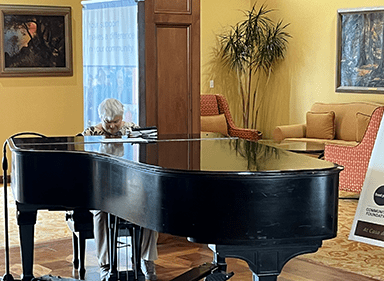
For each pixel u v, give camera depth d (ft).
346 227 18.13
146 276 13.25
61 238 16.62
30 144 12.17
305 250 9.07
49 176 11.16
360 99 29.76
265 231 8.66
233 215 8.66
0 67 23.52
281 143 27.71
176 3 16.48
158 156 10.35
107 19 20.17
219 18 33.35
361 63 29.58
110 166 10.27
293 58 32.78
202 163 9.52
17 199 11.48
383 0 28.58
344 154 21.45
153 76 16.33
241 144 12.44
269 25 33.88
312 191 8.79
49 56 24.30
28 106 24.17
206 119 31.07
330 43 30.89
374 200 15.98
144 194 9.34
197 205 8.76
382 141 16.22
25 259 12.52
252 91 34.96
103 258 12.95
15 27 23.66
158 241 16.14
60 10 24.21
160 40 16.37
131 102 19.83
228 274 12.25
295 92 32.78
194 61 16.84
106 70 20.49
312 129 29.43
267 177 8.60
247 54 32.63
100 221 12.84
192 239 8.86
